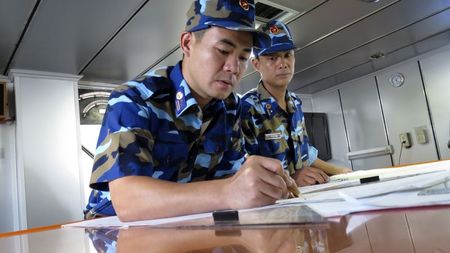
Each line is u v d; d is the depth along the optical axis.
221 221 0.46
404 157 3.80
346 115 4.37
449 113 3.46
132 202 0.67
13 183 2.68
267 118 1.60
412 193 0.42
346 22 2.62
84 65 2.75
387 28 2.83
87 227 0.69
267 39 0.97
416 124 3.71
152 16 2.12
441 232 0.23
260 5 2.24
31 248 0.44
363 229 0.28
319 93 4.70
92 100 3.14
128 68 2.89
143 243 0.36
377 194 0.44
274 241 0.29
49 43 2.32
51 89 2.80
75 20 2.07
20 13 1.93
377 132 4.05
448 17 2.76
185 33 0.99
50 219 2.61
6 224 2.61
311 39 2.87
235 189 0.61
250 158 0.66
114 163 0.72
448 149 3.46
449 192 0.38
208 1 0.92
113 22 2.15
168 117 0.94
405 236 0.23
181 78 0.99
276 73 1.64
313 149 1.86
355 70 3.90
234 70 0.93
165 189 0.66
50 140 2.73
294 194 0.68
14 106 2.71
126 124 0.80
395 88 3.88
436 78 3.54
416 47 3.41
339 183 0.99
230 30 0.89
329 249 0.23
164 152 0.94
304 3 2.26
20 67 2.65
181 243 0.33
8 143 2.73
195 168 1.05
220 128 1.09
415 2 2.44
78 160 2.81
